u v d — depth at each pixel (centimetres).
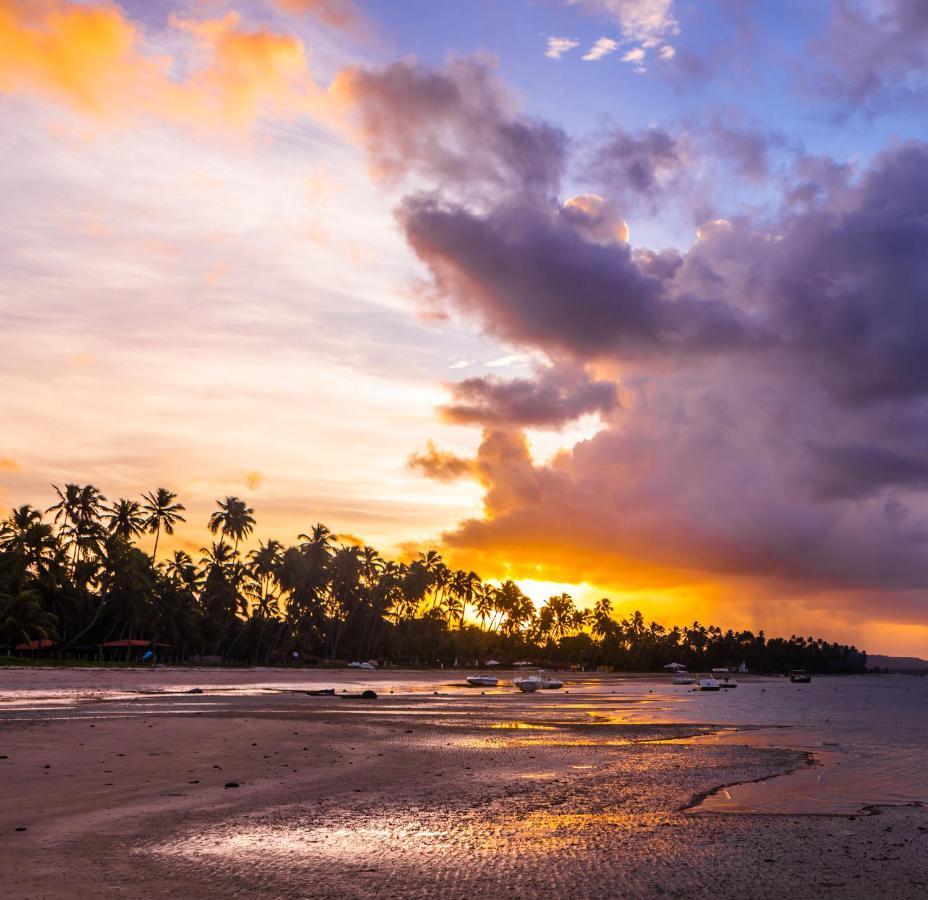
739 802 1916
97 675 7912
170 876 1092
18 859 1145
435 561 19688
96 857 1173
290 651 15362
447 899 1039
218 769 2117
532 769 2447
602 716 5575
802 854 1352
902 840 1484
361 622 16962
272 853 1242
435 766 2428
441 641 18912
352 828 1451
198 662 12281
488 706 6419
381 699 6775
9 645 9094
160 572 12400
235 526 13500
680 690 12362
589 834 1470
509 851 1312
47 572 9862
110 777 1894
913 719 5591
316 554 14988
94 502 10756
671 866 1242
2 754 2202
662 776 2362
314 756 2506
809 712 6544
